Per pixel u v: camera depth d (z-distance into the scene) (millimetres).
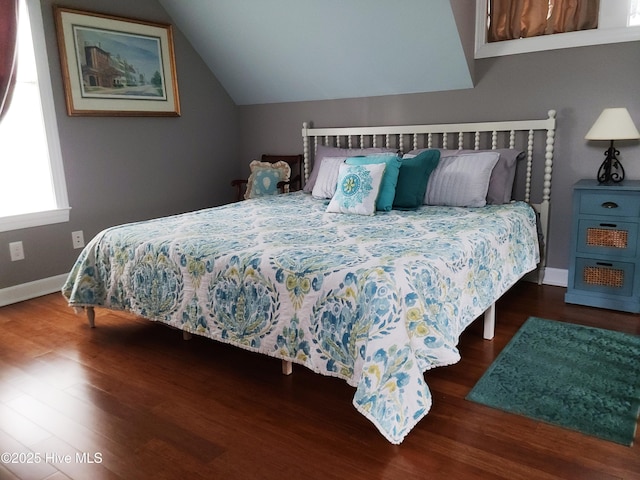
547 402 1957
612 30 2943
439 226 2580
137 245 2502
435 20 3133
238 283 2111
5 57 3047
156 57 4012
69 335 2773
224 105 4684
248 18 3764
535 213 3250
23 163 3383
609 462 1600
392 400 1642
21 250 3336
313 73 4012
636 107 2957
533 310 2934
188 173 4430
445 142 3604
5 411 2010
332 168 3602
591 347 2424
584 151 3156
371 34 3428
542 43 3172
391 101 3871
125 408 2016
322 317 1869
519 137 3367
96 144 3695
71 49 3449
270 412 1961
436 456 1653
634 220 2746
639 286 2805
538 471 1564
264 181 4309
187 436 1811
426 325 1816
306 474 1586
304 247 2215
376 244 2232
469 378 2164
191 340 2686
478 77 3447
